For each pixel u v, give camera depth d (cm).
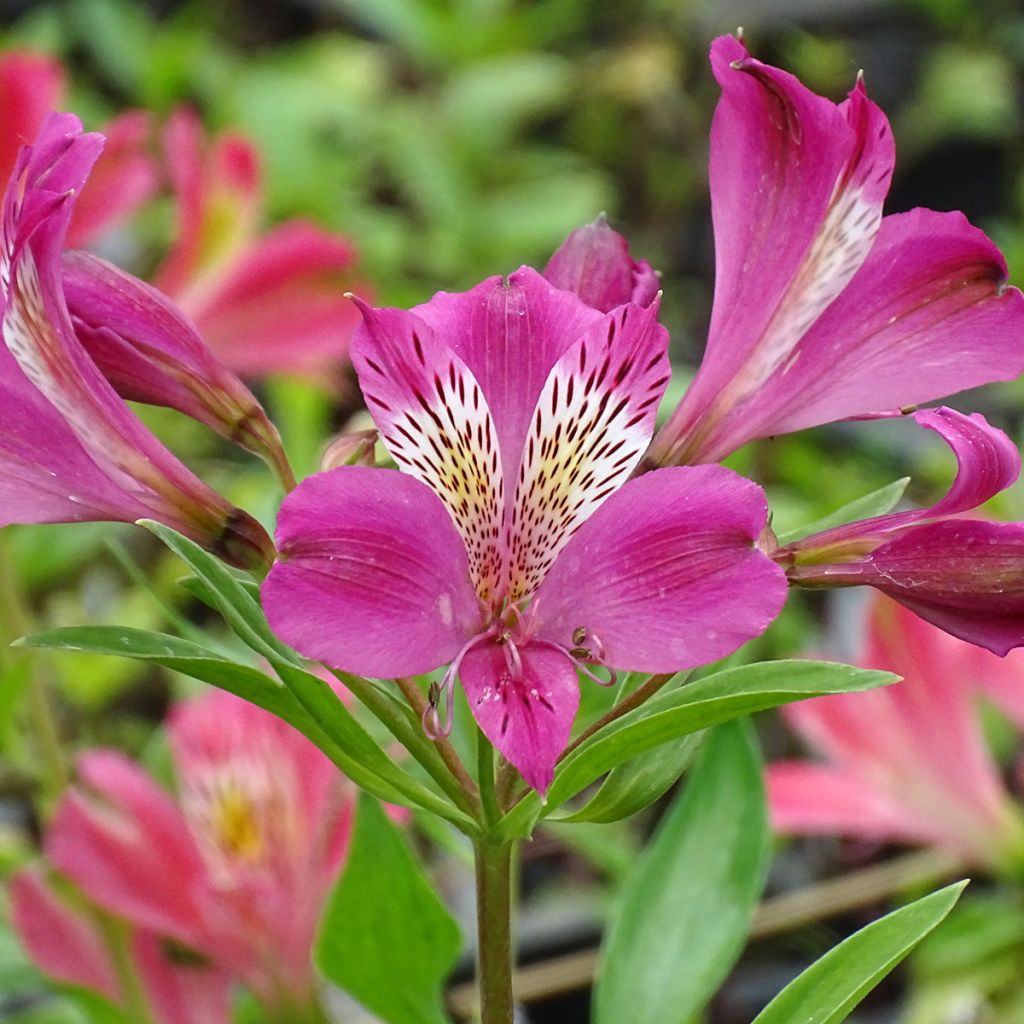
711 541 41
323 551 40
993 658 60
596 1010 50
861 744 61
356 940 48
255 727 53
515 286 42
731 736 51
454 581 41
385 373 42
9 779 68
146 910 53
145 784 54
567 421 42
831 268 44
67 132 43
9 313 43
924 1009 64
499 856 45
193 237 65
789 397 44
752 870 51
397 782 44
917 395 45
